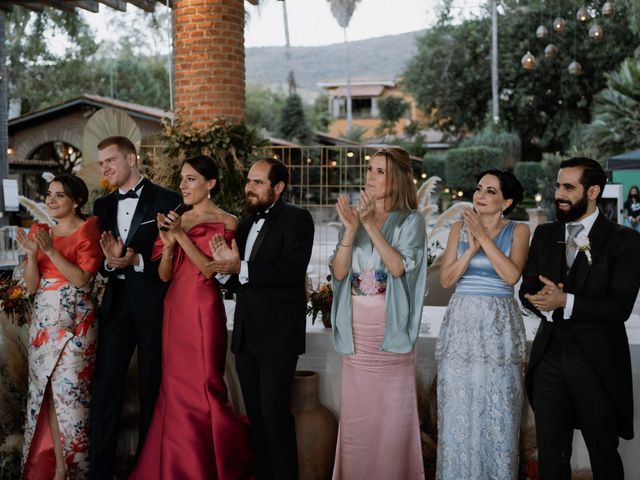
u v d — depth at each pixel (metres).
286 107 32.78
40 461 3.43
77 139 20.23
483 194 3.11
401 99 43.19
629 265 2.73
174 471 3.29
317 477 3.51
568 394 2.82
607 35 29.50
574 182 2.82
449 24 34.03
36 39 27.58
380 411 3.21
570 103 31.45
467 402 3.01
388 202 3.28
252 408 3.31
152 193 3.51
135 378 3.82
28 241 3.38
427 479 3.52
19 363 3.80
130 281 3.43
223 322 3.41
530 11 31.05
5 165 12.48
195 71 6.92
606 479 2.77
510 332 3.02
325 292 3.72
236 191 6.01
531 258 2.97
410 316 3.16
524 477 3.43
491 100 33.00
